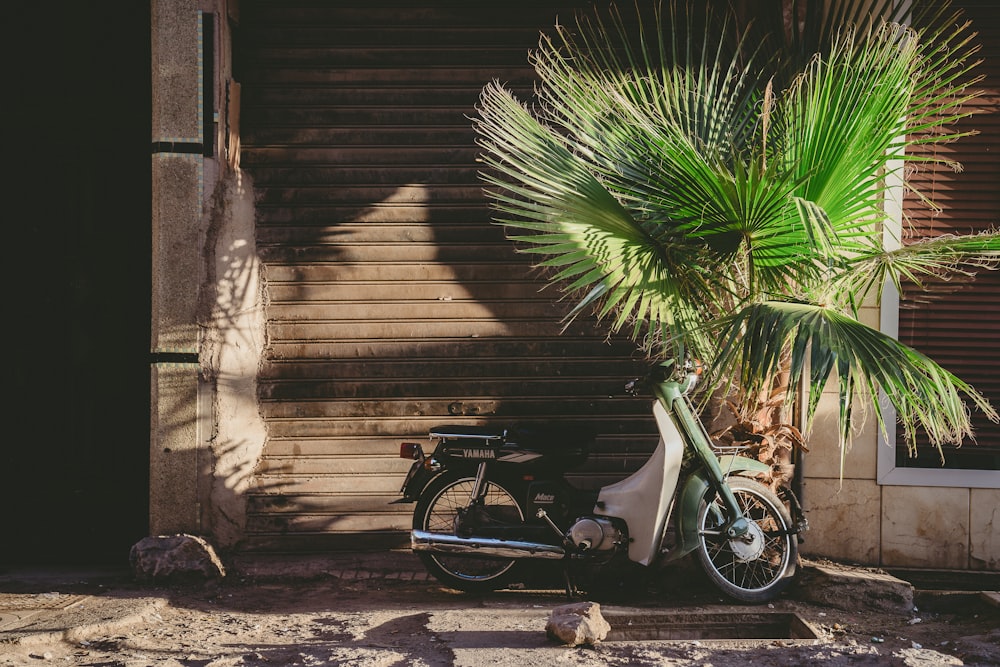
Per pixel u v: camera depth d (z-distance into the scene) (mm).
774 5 5121
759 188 4125
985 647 4078
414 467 5031
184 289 5438
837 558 5441
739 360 4629
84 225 5652
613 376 5602
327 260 5598
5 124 5605
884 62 4406
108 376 5648
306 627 4410
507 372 5613
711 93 4820
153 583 5113
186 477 5422
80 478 5621
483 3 5609
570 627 4105
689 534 4727
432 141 5617
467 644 4133
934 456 5461
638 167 4605
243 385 5539
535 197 4469
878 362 3965
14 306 5645
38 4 5590
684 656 3998
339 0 5598
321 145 5613
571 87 4871
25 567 5535
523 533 4895
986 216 5473
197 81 5402
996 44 5453
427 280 5617
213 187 5480
